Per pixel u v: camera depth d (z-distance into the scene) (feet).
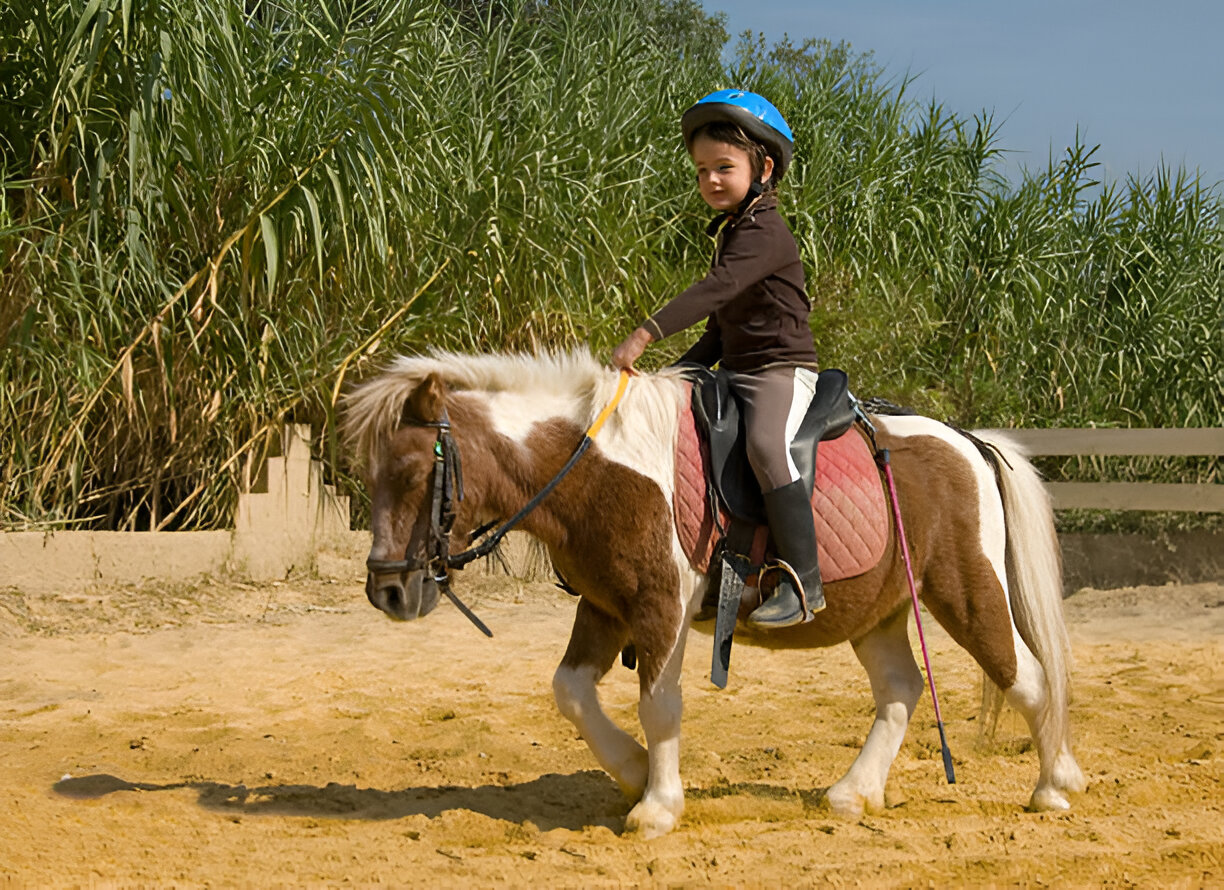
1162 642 25.44
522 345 29.89
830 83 39.11
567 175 31.37
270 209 26.61
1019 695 13.76
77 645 23.06
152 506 27.55
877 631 14.53
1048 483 32.45
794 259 13.20
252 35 28.68
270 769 15.88
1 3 26.14
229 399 27.55
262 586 27.76
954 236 38.04
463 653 23.68
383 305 28.84
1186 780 15.21
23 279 25.40
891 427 14.17
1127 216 38.88
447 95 31.83
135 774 15.60
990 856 11.82
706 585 12.76
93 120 25.89
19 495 26.27
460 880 11.14
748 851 12.08
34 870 11.11
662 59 36.42
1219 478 34.73
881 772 13.99
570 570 12.86
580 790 14.87
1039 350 37.37
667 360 31.45
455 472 12.25
